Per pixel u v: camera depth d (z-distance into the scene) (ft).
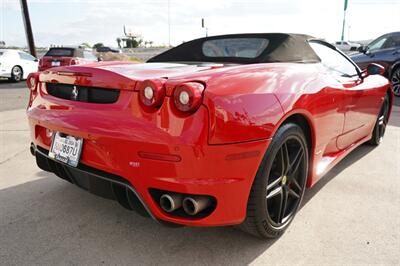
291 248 6.96
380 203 8.92
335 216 8.23
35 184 9.93
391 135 15.71
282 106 6.50
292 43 9.04
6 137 14.84
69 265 6.36
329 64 9.78
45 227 7.62
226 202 5.90
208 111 5.53
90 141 6.37
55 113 7.12
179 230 7.57
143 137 5.71
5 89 34.01
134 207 6.45
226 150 5.68
